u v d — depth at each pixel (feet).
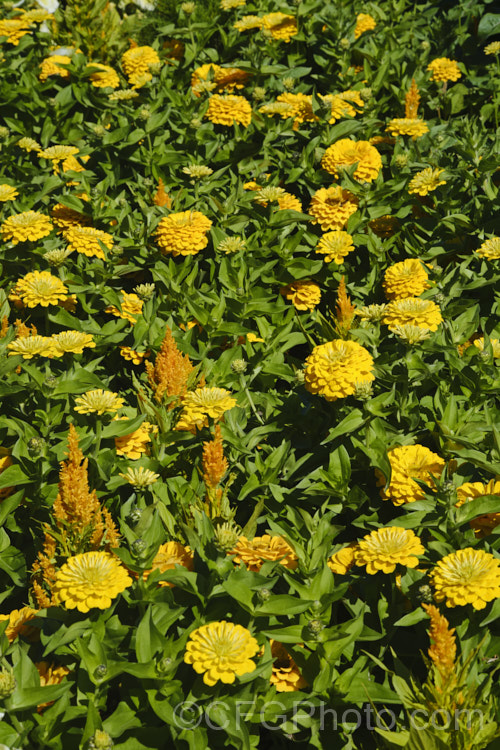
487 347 7.41
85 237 7.90
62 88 9.34
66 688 6.46
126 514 6.95
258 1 10.08
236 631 6.49
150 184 8.48
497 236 8.18
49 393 7.20
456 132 8.97
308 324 7.95
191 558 6.84
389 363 7.43
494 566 6.57
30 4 10.58
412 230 8.38
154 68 9.27
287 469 7.32
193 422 7.19
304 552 6.73
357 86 9.25
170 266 7.99
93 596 6.53
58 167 8.65
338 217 8.11
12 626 6.83
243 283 7.94
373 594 6.83
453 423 7.21
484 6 10.37
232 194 8.30
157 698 6.51
